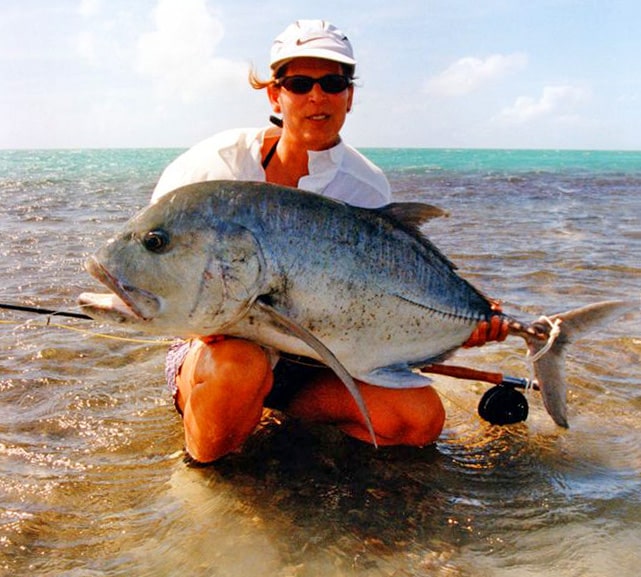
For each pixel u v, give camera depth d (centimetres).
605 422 178
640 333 246
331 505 138
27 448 156
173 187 164
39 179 1259
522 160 3027
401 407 159
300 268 139
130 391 190
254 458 156
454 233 508
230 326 142
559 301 295
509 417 176
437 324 157
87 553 120
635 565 118
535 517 134
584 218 622
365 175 172
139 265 134
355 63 159
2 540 122
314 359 161
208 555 120
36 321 250
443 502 140
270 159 169
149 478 146
